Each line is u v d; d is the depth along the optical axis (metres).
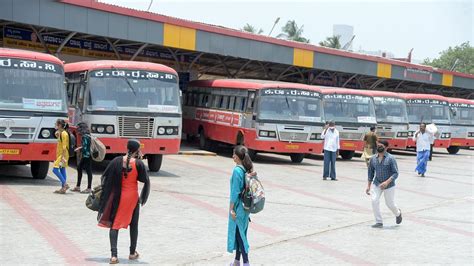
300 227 12.23
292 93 25.03
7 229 10.48
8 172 17.97
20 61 15.51
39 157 15.34
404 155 34.88
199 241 10.48
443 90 52.88
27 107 15.20
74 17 22.73
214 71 38.00
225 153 28.72
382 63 39.34
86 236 10.38
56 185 15.76
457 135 38.50
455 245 11.23
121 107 18.02
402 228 12.67
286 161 26.62
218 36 28.47
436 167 28.05
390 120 32.25
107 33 23.88
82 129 14.77
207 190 16.28
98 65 18.27
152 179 17.88
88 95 17.97
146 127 18.23
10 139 14.95
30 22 21.48
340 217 13.59
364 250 10.50
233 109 26.45
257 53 30.61
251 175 8.53
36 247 9.43
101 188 8.66
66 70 20.61
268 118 24.33
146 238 10.52
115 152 17.94
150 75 18.72
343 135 28.52
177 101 18.92
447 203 16.61
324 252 10.21
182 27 26.70
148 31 25.33
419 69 42.94
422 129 23.36
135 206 8.82
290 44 32.34
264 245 10.52
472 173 25.70
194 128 30.69
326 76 40.41
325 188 18.28
